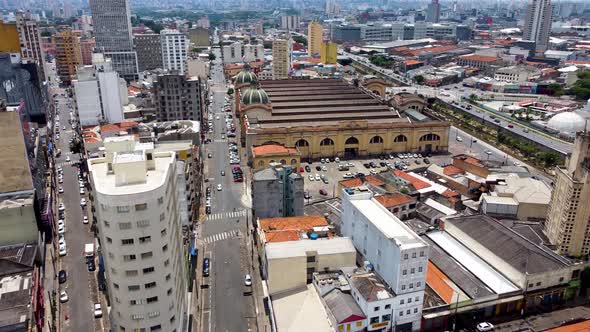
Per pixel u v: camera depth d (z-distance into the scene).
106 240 91.69
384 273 111.94
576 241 130.75
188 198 152.00
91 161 106.81
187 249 132.25
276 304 111.50
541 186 167.25
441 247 139.50
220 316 119.94
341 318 103.25
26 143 146.12
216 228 165.12
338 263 118.62
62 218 172.62
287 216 154.12
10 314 99.62
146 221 90.06
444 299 115.94
